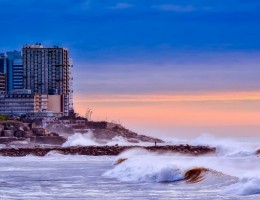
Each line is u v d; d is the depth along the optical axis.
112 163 116.31
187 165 71.62
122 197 54.59
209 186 60.03
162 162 81.12
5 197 56.22
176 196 54.00
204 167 70.38
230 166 85.38
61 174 85.94
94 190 61.09
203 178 65.00
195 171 67.56
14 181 74.25
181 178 67.56
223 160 115.94
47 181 73.44
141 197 54.25
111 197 54.78
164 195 55.19
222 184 60.06
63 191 60.75
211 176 64.75
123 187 63.25
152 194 56.28
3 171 95.50
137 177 71.69
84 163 121.38
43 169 100.25
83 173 87.00
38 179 76.94
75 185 67.12
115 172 80.62
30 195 57.66
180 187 61.28
